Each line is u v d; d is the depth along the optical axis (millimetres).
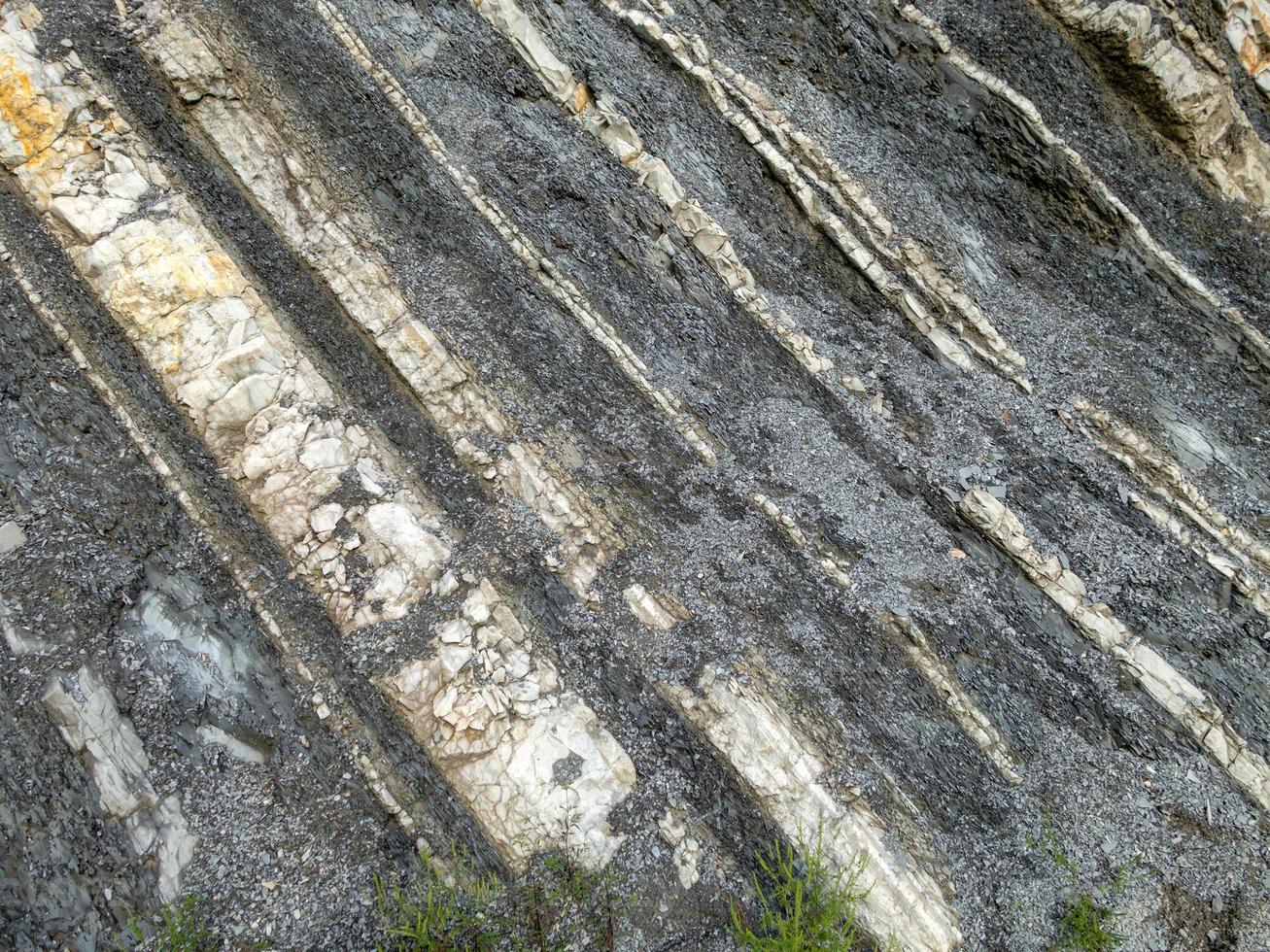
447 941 4129
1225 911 4895
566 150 5715
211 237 5004
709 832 4719
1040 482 5617
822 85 5879
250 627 4590
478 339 5457
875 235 5816
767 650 5129
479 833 4512
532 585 5098
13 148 4711
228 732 4297
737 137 5836
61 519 4301
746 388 5684
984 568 5492
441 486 5184
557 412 5453
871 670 5188
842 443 5633
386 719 4621
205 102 5180
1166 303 5789
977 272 5812
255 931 3996
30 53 4777
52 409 4480
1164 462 5598
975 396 5738
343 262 5328
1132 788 5121
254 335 4938
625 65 5777
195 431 4812
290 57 5414
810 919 4438
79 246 4770
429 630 4770
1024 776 5129
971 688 5242
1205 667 5348
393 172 5535
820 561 5367
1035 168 5789
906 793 4949
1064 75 5738
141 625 4293
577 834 4516
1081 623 5387
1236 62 5688
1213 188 5836
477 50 5680
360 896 4191
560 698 4820
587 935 4336
